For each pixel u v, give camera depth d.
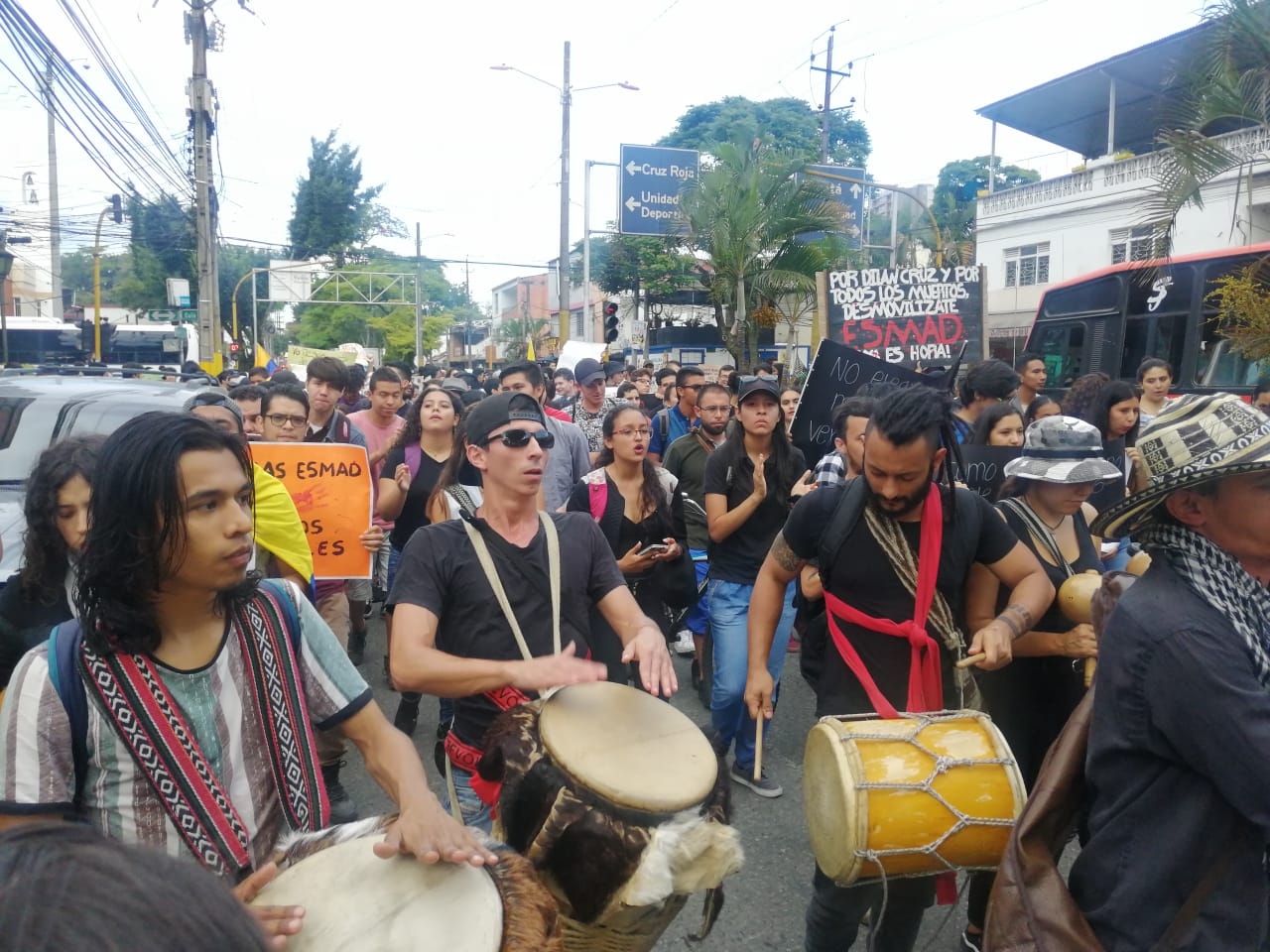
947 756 2.23
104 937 0.60
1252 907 1.62
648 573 4.28
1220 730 1.58
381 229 64.50
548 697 2.18
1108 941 1.71
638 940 1.95
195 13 17.73
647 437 4.37
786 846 4.04
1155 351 11.27
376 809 4.37
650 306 35.75
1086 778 1.83
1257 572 1.76
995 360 5.57
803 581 3.38
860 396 4.80
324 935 1.44
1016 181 42.00
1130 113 25.14
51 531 2.46
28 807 1.52
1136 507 1.76
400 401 6.81
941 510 2.70
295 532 3.84
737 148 22.06
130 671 1.59
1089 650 2.79
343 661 1.89
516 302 77.44
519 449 2.56
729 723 4.47
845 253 22.75
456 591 2.54
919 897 2.58
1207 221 18.47
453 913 1.47
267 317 66.62
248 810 1.69
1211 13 9.37
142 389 5.71
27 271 50.09
